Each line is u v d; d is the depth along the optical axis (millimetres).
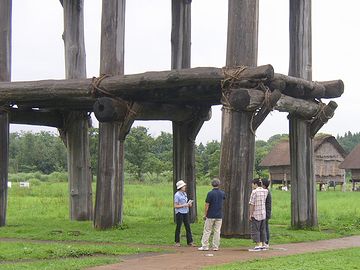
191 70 16000
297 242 15977
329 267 10992
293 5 19391
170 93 17406
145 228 18078
